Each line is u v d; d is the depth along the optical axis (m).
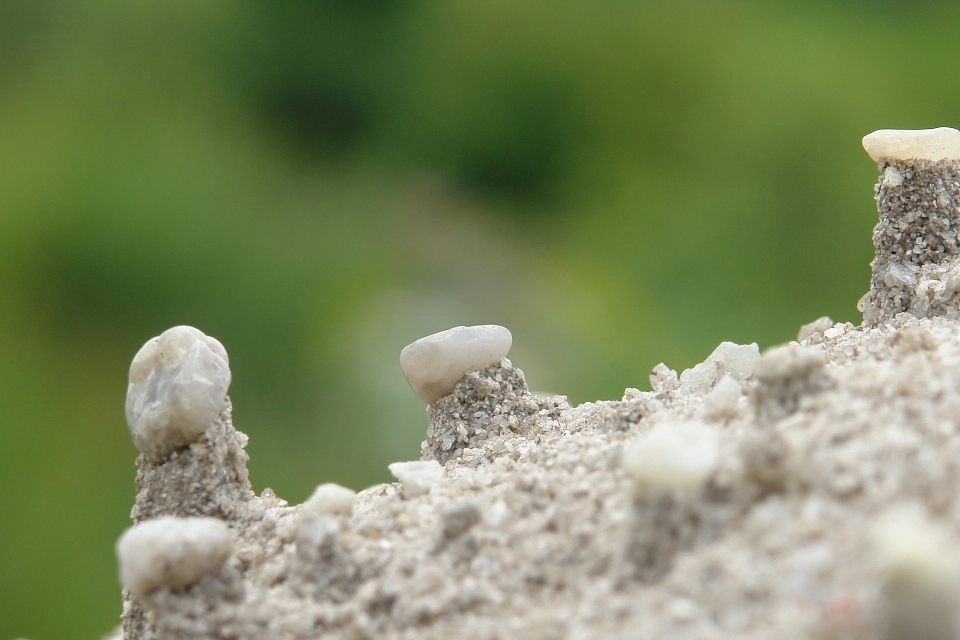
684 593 0.37
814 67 1.31
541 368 1.19
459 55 1.43
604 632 0.37
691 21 1.40
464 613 0.38
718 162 1.32
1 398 1.03
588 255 1.32
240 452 0.41
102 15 1.28
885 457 0.38
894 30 1.36
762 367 0.39
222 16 1.34
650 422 0.40
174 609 0.38
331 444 1.09
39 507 0.96
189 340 0.40
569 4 1.42
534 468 0.40
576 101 1.41
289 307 1.17
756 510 0.37
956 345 0.39
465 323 1.21
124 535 0.39
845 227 1.25
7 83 1.24
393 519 0.39
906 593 0.36
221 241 1.18
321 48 1.38
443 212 1.38
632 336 1.21
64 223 1.13
